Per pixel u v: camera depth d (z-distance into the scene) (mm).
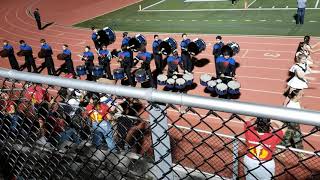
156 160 2098
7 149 2918
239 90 13016
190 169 2605
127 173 2498
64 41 23141
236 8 26266
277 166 4410
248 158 3291
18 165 2924
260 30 20859
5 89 2469
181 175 2570
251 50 17828
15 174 2941
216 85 12039
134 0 33438
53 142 2832
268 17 23172
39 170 2832
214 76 15117
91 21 27719
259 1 27250
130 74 14609
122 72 14266
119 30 24641
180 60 14398
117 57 15375
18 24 28688
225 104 1511
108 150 2740
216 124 9445
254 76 14852
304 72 10680
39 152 2855
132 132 2535
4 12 33375
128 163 2604
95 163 2732
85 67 15453
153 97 1698
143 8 29969
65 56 16172
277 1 26547
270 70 15258
